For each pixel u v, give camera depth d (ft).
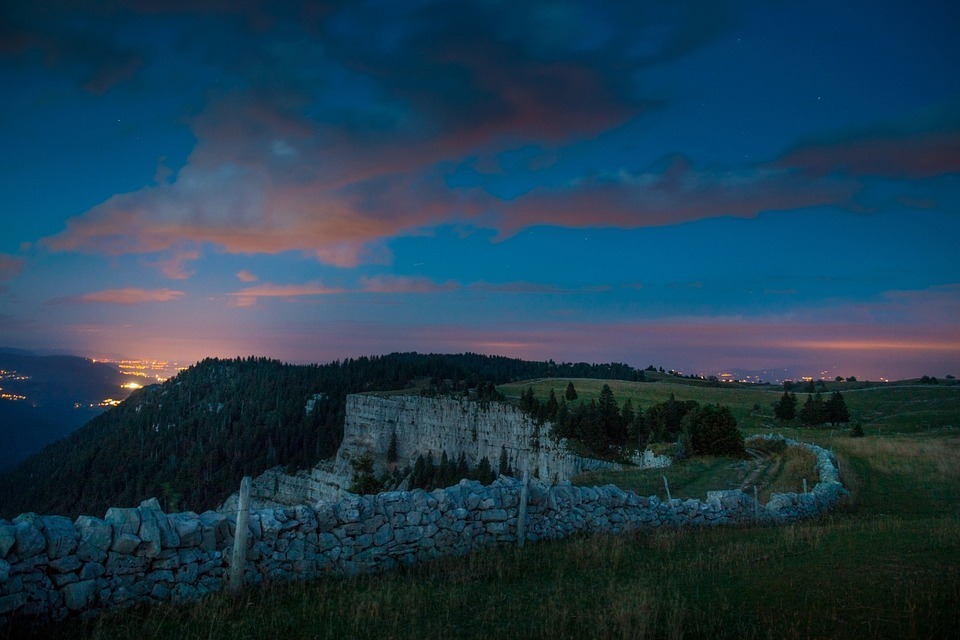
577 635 29.37
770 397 475.31
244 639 29.35
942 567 38.70
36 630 29.53
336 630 30.66
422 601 35.42
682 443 197.47
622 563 46.32
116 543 33.19
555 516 56.08
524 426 409.69
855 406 420.77
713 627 29.76
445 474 426.51
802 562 42.55
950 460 125.80
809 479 106.32
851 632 28.32
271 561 39.40
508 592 38.06
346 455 576.20
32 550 30.14
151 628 30.35
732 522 69.67
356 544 43.45
